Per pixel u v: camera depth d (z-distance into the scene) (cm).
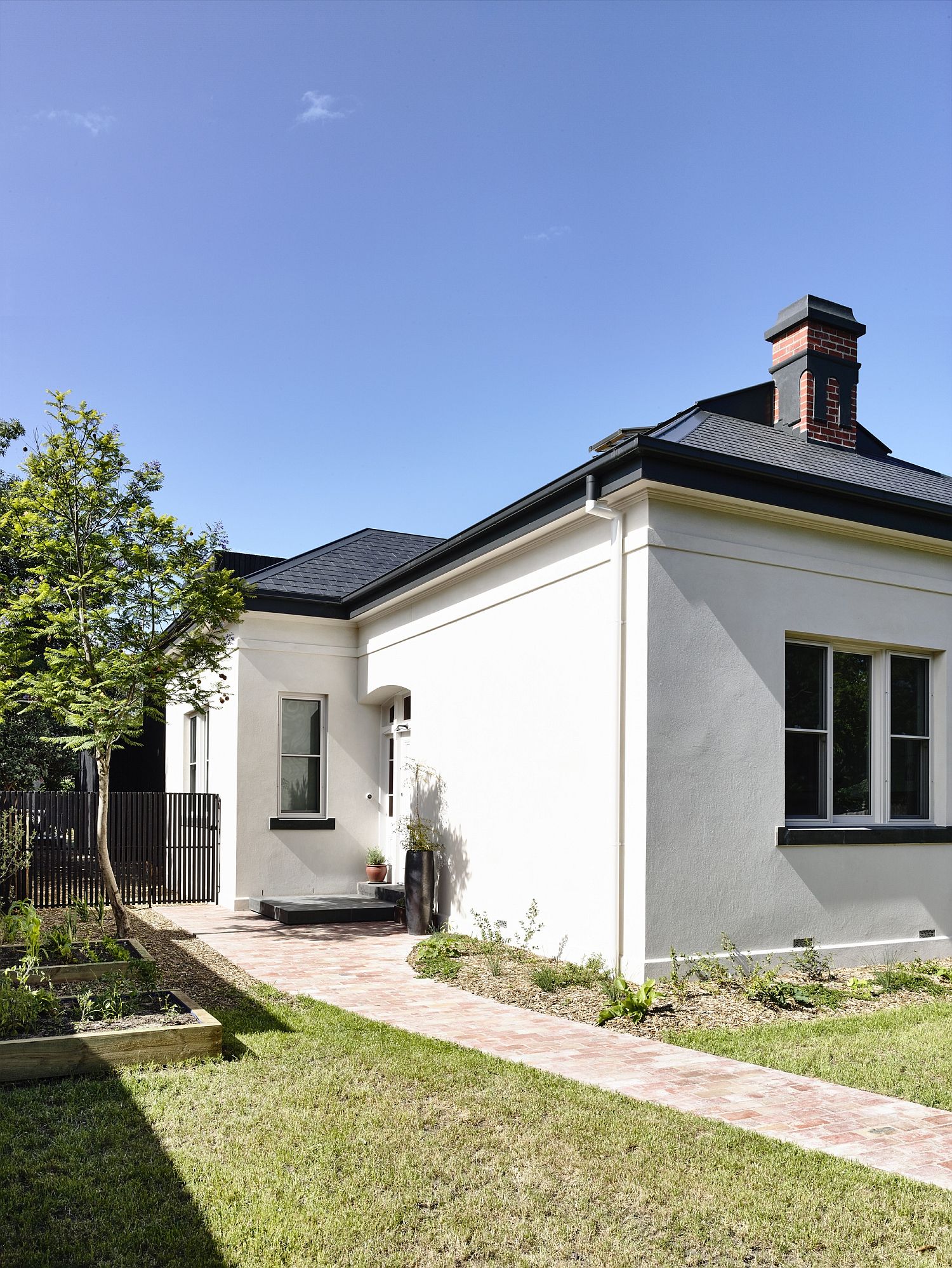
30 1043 538
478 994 805
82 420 1033
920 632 997
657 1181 416
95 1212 380
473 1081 550
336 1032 656
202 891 1405
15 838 1206
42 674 1050
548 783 963
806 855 898
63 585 1032
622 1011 721
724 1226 377
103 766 1037
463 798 1130
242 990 798
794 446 1061
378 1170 422
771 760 884
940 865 991
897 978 843
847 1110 518
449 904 1141
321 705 1446
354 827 1437
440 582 1190
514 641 1041
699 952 826
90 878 1328
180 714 1709
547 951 945
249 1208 384
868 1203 396
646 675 822
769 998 766
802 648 941
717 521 873
